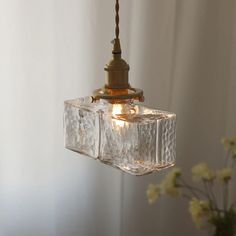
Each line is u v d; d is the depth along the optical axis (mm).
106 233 2324
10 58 2094
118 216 2318
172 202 2396
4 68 2096
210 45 2299
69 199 2264
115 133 1188
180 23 2246
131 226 2348
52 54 2127
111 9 2156
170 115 1231
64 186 2244
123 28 2168
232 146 1248
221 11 2285
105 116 1206
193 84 2309
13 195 2195
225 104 2367
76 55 2154
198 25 2260
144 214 2357
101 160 1230
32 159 2180
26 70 2113
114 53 1255
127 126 1160
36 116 2150
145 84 2242
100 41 2170
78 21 2137
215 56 2312
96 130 1230
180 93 2301
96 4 2143
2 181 2174
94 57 2174
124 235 2346
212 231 1301
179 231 2422
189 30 2250
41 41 2109
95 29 2158
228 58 2328
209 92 2340
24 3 2072
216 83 2340
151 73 2240
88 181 2270
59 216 2262
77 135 1286
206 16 2268
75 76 2166
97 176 2277
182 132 2346
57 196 2244
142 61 2227
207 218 1195
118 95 1224
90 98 1302
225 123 2383
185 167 2383
